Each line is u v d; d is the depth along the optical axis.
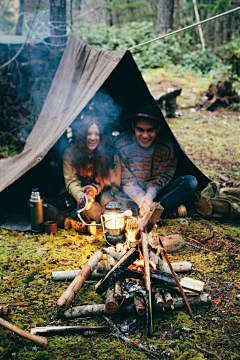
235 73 12.30
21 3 9.55
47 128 4.25
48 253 3.27
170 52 13.14
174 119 9.37
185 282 2.48
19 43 6.14
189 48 14.91
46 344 2.13
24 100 6.43
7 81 6.30
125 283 2.42
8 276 2.87
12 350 2.10
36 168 4.04
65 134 4.10
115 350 2.10
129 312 2.40
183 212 4.02
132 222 2.87
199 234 3.66
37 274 2.91
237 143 7.52
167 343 2.16
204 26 19.97
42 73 6.29
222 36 19.00
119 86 4.05
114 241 3.28
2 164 4.65
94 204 3.64
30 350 2.10
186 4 18.45
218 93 10.53
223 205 3.96
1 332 2.23
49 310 2.46
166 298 2.34
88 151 3.79
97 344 2.16
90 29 13.82
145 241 2.48
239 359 2.03
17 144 6.53
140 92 4.07
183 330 2.27
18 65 6.23
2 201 3.96
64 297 2.37
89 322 2.35
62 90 4.48
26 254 3.24
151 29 13.41
